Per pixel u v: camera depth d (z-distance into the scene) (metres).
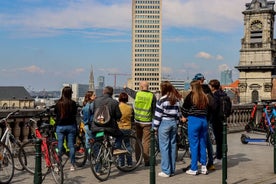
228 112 11.91
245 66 107.50
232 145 16.52
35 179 6.21
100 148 9.72
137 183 9.41
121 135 10.48
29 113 12.82
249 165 12.02
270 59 106.50
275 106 19.72
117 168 10.80
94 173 9.49
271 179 10.07
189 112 10.53
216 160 12.25
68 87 10.62
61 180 8.87
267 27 106.62
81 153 11.46
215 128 12.08
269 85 106.19
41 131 9.77
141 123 11.66
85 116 11.37
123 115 11.58
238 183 9.55
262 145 16.48
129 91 12.84
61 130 10.48
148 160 11.68
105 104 10.15
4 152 9.13
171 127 10.30
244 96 108.69
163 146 10.30
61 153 10.47
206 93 11.26
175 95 10.39
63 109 10.42
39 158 6.23
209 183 9.52
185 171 10.96
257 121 23.80
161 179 9.96
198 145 10.69
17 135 12.55
